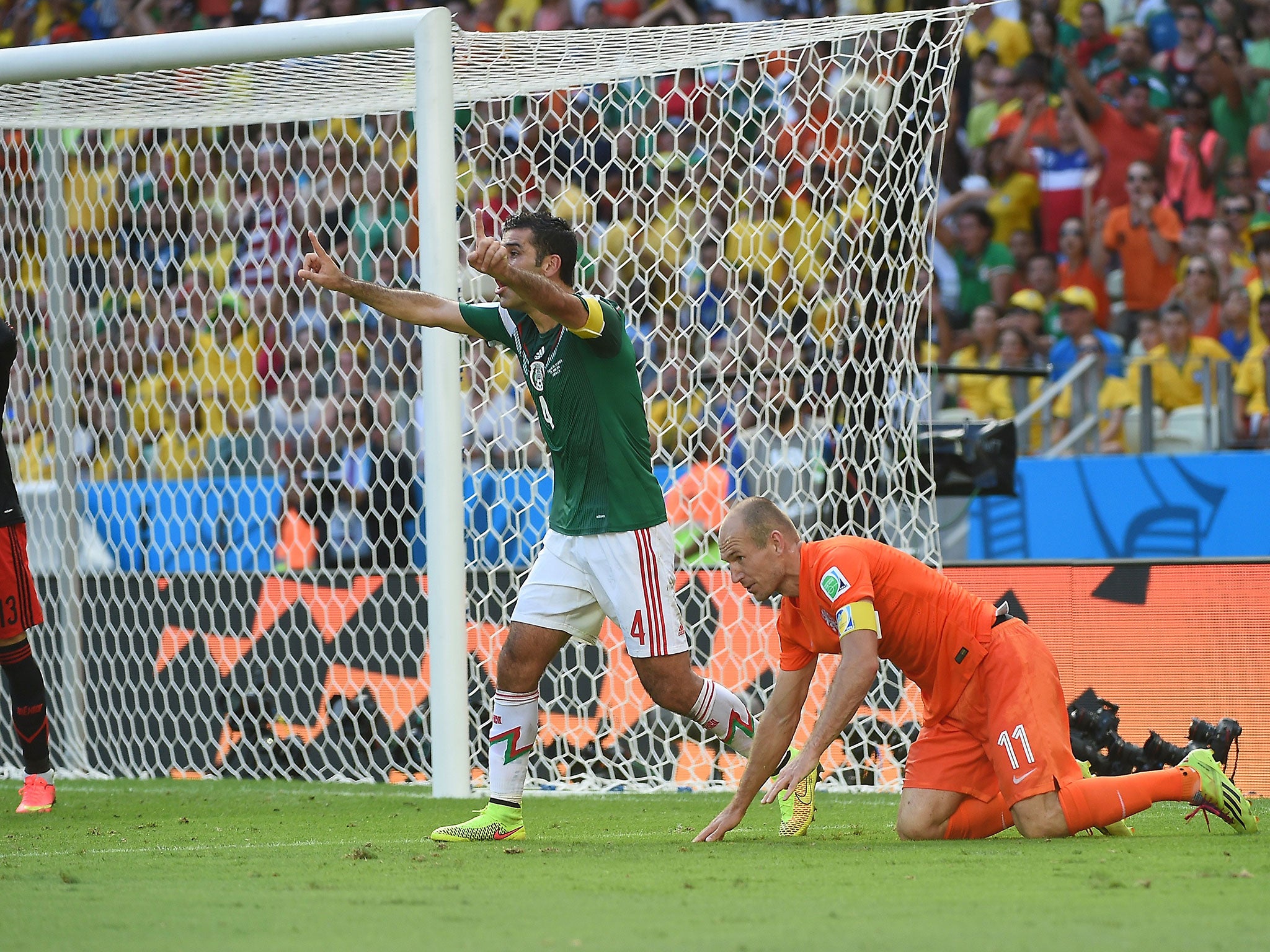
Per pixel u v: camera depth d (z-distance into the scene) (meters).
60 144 24.86
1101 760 17.41
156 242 28.92
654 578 14.35
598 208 34.22
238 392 36.44
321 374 35.06
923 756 13.77
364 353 35.84
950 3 31.20
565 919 9.08
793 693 13.55
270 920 9.26
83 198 37.59
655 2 43.34
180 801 19.33
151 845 14.42
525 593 14.57
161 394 36.44
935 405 31.86
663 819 16.88
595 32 20.97
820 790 20.09
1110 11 41.50
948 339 39.59
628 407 14.23
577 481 14.40
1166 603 19.45
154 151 39.00
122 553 29.33
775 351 28.22
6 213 26.19
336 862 12.55
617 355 14.07
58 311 24.81
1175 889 9.99
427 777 22.06
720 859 12.18
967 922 8.75
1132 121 41.00
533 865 11.95
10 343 17.67
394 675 22.39
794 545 12.99
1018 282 40.69
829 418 22.72
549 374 14.20
